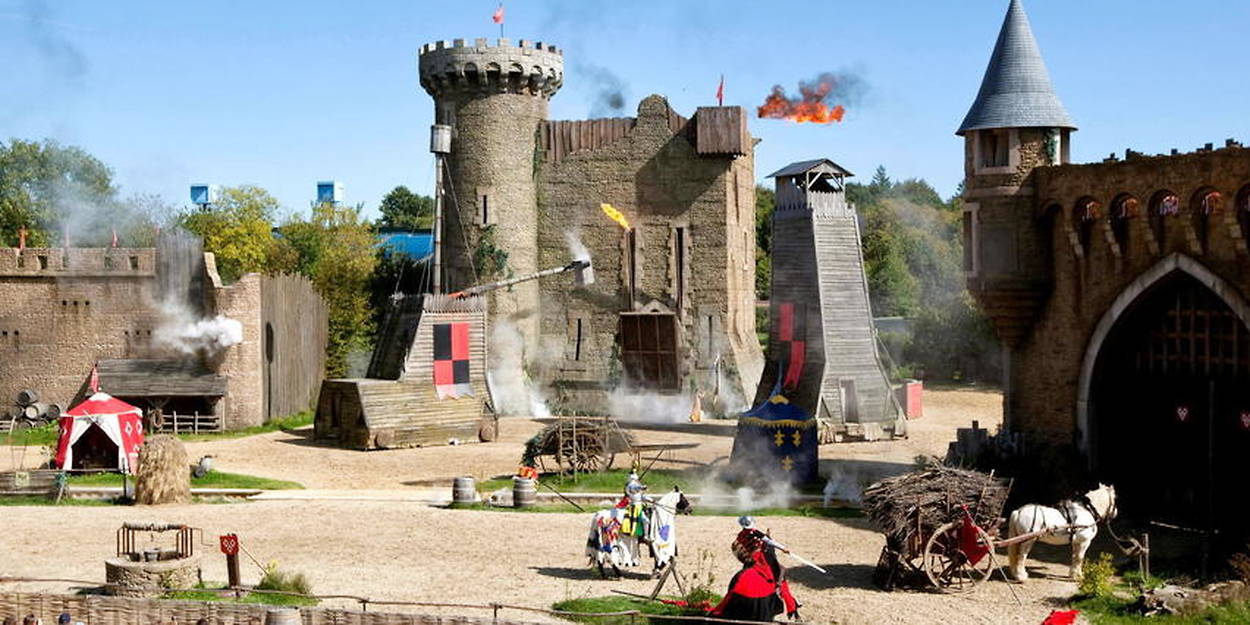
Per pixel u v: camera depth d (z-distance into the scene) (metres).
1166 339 36.97
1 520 37.84
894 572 28.80
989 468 39.50
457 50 74.81
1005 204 39.72
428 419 60.00
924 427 64.88
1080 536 29.36
